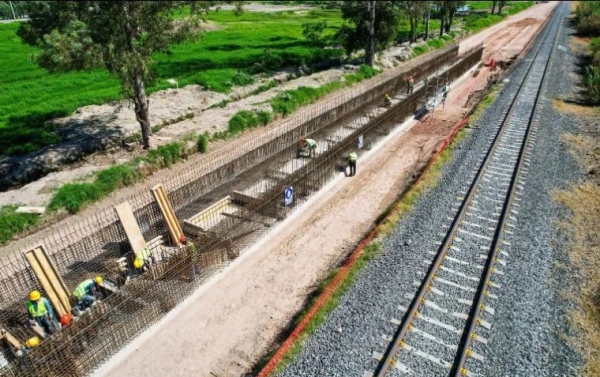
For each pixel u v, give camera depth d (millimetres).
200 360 11242
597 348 10969
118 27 18250
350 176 20547
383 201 18469
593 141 23469
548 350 10883
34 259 11664
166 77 36094
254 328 12172
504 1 80188
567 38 55312
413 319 11781
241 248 15312
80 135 23297
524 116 26547
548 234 15461
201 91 31047
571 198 17891
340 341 11180
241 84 33188
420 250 14594
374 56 41750
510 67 39375
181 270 13273
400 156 22531
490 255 14188
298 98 29688
